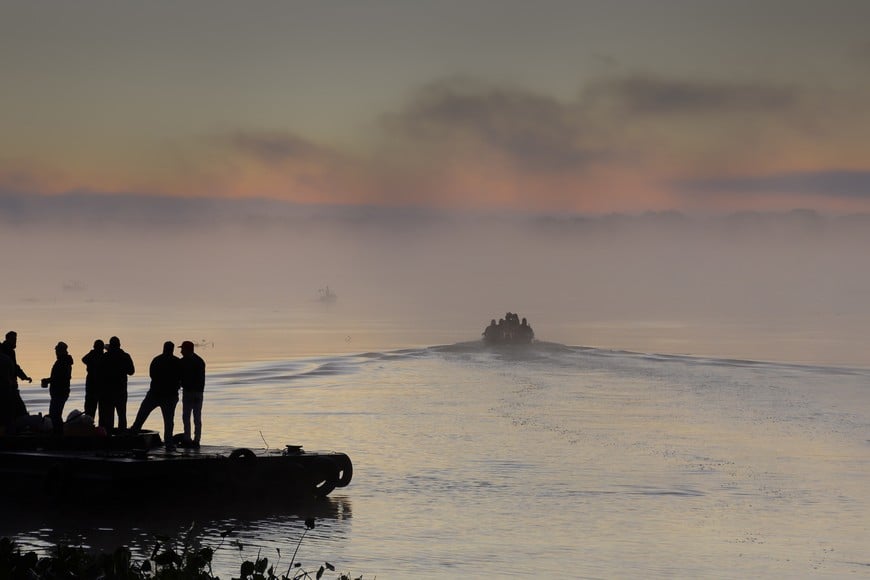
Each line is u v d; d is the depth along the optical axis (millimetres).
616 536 66688
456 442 116188
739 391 193125
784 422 141250
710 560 60156
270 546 62000
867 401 175000
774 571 57719
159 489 74688
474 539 65125
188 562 32344
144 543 62156
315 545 62656
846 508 78062
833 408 162375
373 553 60562
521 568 57281
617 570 57281
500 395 182375
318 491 80062
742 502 80062
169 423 82312
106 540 63094
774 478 92188
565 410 155250
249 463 76625
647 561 59594
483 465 98375
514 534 66812
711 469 97125
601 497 81438
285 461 78438
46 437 81875
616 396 181125
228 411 152500
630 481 89500
